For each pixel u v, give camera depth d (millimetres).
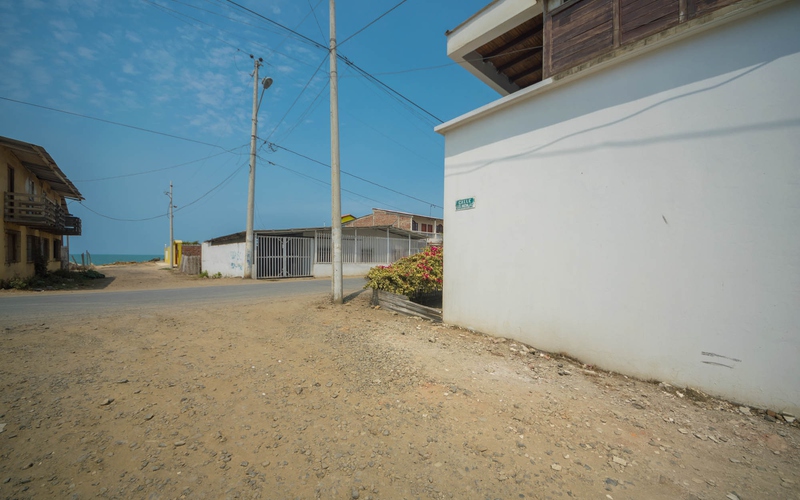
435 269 8695
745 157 3510
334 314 7180
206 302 8648
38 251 16953
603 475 2441
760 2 3336
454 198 6703
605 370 4465
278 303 8406
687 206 3863
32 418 2803
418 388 3762
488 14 7102
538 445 2783
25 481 2133
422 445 2736
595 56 4961
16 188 14344
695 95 3830
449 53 7949
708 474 2475
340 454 2584
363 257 21812
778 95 3342
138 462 2381
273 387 3666
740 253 3521
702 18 3674
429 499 2166
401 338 5621
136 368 3934
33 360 3994
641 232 4199
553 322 5047
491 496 2207
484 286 6074
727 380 3566
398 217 33469
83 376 3635
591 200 4664
